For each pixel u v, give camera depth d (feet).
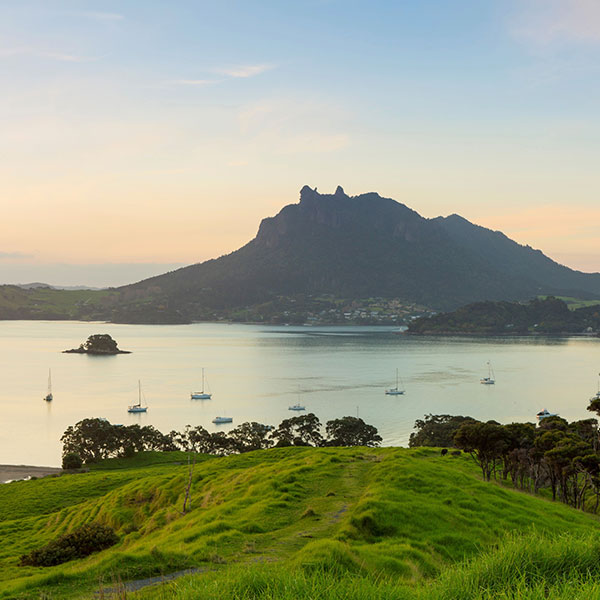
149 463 468.75
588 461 189.16
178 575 74.74
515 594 35.47
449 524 103.04
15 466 524.93
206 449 541.75
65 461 453.58
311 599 37.32
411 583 65.72
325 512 115.24
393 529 96.84
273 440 548.31
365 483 146.30
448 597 37.88
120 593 53.31
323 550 68.13
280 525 108.68
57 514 256.11
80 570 79.36
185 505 179.52
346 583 39.68
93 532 156.35
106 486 325.83
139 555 81.87
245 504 136.56
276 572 44.78
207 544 92.07
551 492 238.27
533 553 43.45
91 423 486.79
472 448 236.02
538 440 217.36
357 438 513.04
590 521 139.13
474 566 41.65
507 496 141.90
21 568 141.69
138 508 222.48
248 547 88.58
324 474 161.27
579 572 41.32
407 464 153.28
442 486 132.16
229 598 40.22
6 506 298.97
